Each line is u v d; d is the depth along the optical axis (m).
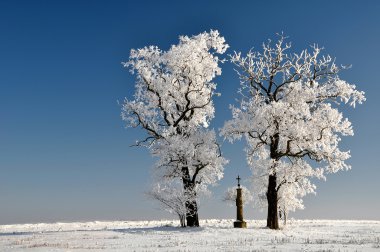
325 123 37.22
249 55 40.88
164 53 40.44
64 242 26.31
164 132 39.25
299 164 39.16
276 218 39.00
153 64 40.94
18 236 32.00
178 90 40.72
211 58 41.00
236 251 20.05
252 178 42.59
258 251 19.84
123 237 29.73
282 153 39.28
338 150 37.72
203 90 40.62
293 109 37.56
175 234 31.86
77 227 52.94
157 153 38.62
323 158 37.94
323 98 39.28
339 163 37.47
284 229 38.28
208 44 41.31
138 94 40.81
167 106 40.31
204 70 40.47
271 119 37.81
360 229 40.34
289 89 39.09
